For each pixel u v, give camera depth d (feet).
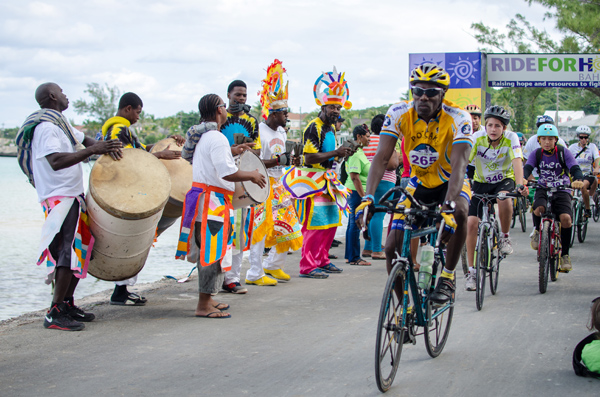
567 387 12.12
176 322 17.15
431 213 12.11
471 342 15.31
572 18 75.92
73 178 16.11
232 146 19.25
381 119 28.45
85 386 11.94
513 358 13.97
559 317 17.87
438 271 14.06
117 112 18.72
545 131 23.32
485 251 19.45
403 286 12.34
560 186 23.47
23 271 25.82
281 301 20.12
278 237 23.36
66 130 16.44
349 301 20.11
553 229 22.89
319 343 15.06
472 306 19.49
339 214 25.11
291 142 22.25
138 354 14.05
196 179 17.60
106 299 20.18
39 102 16.47
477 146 21.57
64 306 16.35
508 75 55.01
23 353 14.05
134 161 16.78
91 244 16.26
